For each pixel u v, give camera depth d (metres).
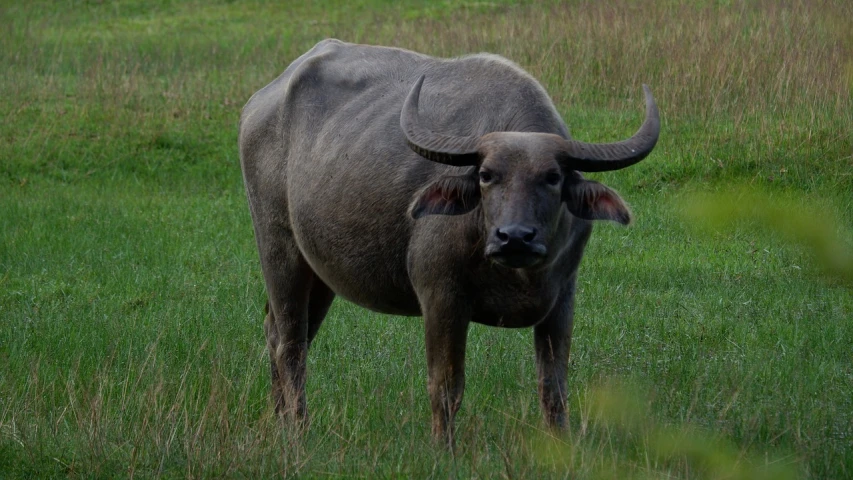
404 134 17.83
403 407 20.66
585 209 16.69
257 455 17.88
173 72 62.81
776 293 28.61
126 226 39.97
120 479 17.81
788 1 46.97
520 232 15.62
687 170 39.47
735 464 12.57
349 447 18.20
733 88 44.19
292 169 21.88
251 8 84.00
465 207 17.00
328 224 20.41
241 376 23.42
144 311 29.75
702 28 49.41
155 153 50.19
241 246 37.19
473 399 20.75
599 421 17.86
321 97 21.84
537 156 16.36
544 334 18.86
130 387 22.16
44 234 38.84
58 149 50.44
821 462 16.45
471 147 16.84
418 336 26.30
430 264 18.17
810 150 38.09
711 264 31.64
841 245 10.16
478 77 19.47
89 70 62.41
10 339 26.62
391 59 21.73
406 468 17.00
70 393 20.28
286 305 22.86
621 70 49.19
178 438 18.98
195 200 44.03
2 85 59.72
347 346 25.88
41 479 18.03
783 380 21.67
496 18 64.00
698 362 23.31
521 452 16.94
